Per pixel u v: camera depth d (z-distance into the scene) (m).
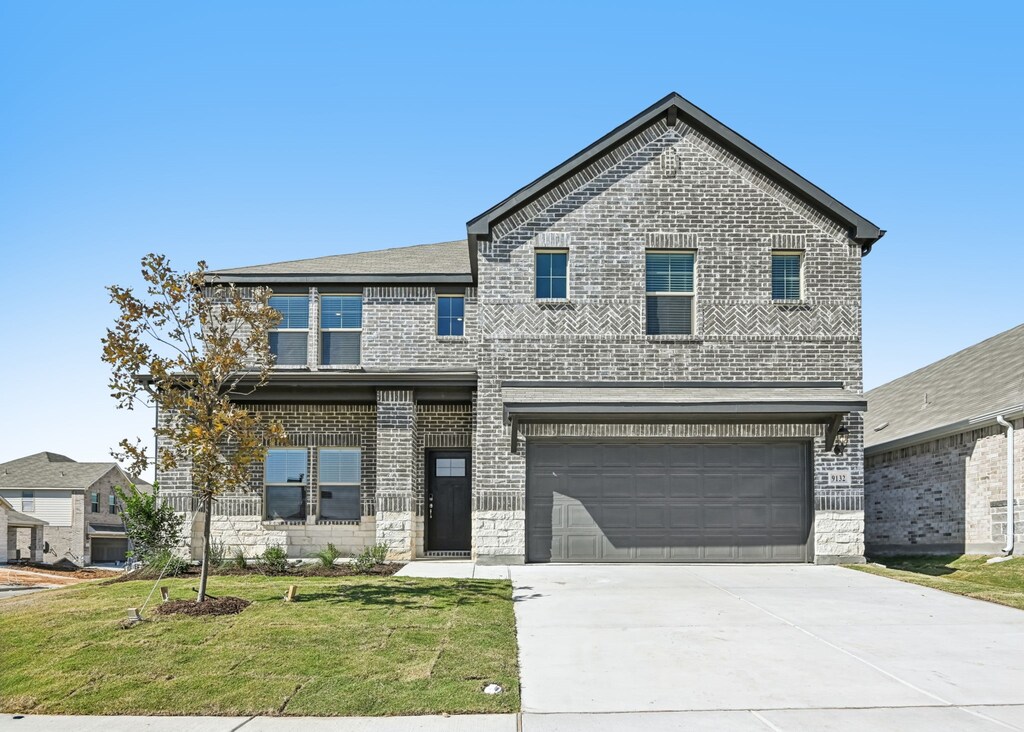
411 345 19.97
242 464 12.02
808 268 17.14
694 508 16.78
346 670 9.05
